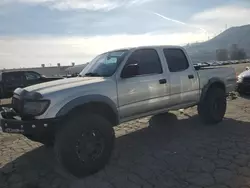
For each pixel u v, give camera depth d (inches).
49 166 190.9
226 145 209.6
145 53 221.3
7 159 208.2
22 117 169.8
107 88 187.8
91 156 170.7
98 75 204.2
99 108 189.0
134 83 203.8
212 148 204.8
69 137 161.6
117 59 207.5
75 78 201.8
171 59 239.8
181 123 281.3
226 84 284.2
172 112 332.2
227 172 163.9
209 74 265.9
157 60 227.9
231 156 187.8
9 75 617.6
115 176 168.4
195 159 186.4
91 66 224.8
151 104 216.2
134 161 189.8
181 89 238.7
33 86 188.4
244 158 183.2
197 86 253.6
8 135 281.6
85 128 166.7
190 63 253.4
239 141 217.2
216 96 265.7
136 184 156.8
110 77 195.0
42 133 165.3
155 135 247.1
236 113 312.7
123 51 214.4
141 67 214.8
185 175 163.9
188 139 229.5
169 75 230.1
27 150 227.9
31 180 170.6
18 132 166.6
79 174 166.7
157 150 208.2
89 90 178.4
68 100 167.9
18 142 253.8
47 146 228.1
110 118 195.8
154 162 185.9
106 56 222.4
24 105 168.9
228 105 363.6
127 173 171.6
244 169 166.9
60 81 193.8
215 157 187.6
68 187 158.6
